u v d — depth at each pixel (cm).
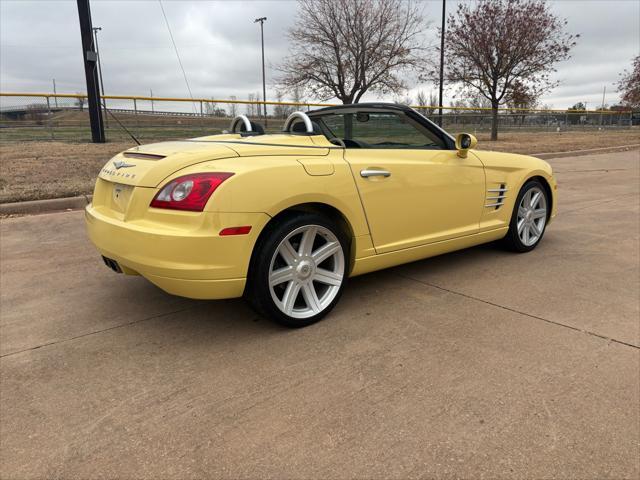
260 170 268
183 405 224
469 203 392
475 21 2109
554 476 179
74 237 520
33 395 233
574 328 299
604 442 196
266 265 274
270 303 282
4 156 980
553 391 232
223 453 192
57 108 1314
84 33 1162
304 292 301
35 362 263
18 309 334
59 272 411
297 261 292
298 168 283
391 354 269
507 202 428
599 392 231
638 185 904
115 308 335
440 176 365
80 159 966
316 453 192
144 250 259
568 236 528
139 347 280
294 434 203
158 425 210
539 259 444
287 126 409
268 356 268
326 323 309
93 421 213
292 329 301
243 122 383
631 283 379
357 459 188
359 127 383
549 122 2897
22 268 420
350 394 231
